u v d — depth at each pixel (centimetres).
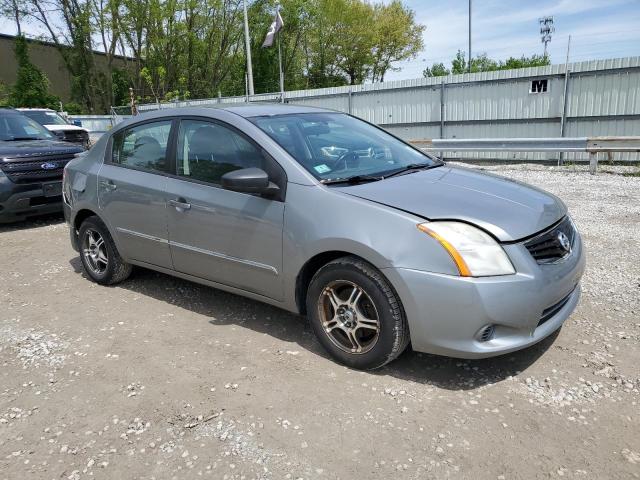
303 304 355
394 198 315
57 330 408
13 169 744
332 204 320
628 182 959
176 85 4147
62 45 3934
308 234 326
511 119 1403
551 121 1344
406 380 314
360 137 418
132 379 330
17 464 258
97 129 2623
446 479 235
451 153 1485
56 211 801
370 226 303
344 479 237
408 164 397
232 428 276
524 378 311
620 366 320
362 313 318
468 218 295
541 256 301
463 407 286
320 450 257
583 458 245
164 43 3794
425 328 292
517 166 1267
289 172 343
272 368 335
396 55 5422
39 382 332
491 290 278
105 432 279
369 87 1656
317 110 445
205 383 321
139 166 446
